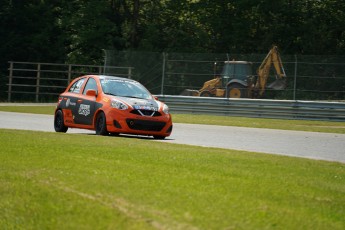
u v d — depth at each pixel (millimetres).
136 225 14297
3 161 22688
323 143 41062
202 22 130125
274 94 76438
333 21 126312
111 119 37281
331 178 22484
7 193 17781
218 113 74125
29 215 15891
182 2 133000
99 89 39312
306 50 125625
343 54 124938
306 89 74875
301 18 126500
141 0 135125
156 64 82125
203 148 30031
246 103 72688
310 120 69688
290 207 16891
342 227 15594
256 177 20906
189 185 18672
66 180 18984
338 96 74125
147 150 27031
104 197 16797
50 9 124688
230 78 77750
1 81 113750
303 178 21625
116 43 127812
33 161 22719
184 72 79062
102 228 14344
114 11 134375
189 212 15406
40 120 54688
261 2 125688
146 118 37594
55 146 27156
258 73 77312
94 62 123250
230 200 16938
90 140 30391
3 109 71750
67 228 14680
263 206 16578
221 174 21094
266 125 58812
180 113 75938
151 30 127812
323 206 17422
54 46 122250
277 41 126500
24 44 120000
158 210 15523
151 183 18750
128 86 40219
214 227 14273
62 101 41844
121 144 29094
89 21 124750
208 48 128250
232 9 129875
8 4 122125
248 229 14406
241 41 127125
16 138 30000
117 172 20594
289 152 33844
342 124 65312
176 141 37688
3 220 15859
